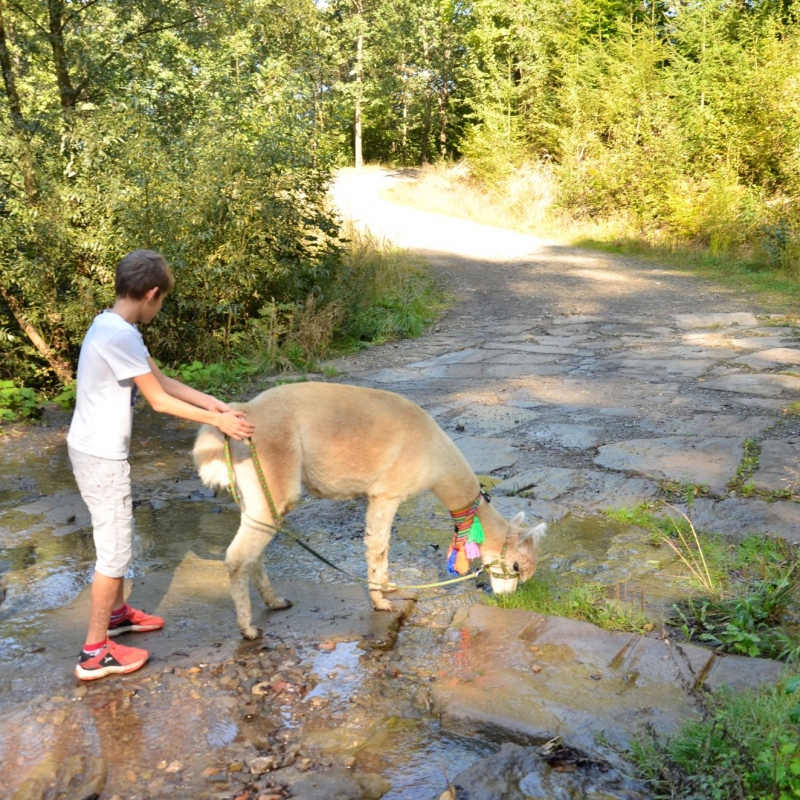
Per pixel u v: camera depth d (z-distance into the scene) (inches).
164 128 474.6
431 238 857.5
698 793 109.5
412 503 245.1
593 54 988.6
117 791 116.6
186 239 393.1
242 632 161.2
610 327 491.8
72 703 139.1
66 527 226.2
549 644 156.0
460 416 323.3
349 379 393.1
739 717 121.4
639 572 191.6
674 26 959.0
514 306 569.6
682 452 268.4
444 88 1622.8
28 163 365.7
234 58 692.7
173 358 421.7
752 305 532.7
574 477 252.8
